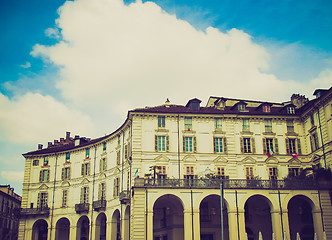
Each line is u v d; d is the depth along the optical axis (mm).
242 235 41844
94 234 56750
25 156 66125
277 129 52000
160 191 41938
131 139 49062
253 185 43906
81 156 62375
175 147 48906
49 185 63594
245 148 50531
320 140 48125
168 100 54219
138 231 40469
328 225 43250
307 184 44562
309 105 50344
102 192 57219
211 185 43094
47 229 64188
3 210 80000
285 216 43281
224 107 55000
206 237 47062
